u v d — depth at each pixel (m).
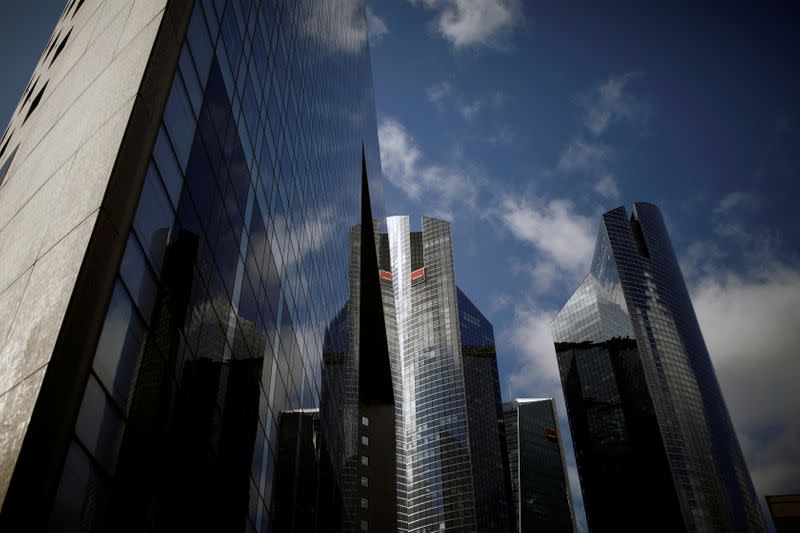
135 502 19.66
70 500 16.38
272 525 35.84
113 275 18.78
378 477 128.12
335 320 67.94
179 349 23.53
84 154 21.62
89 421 17.39
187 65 25.88
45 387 15.95
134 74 22.64
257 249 35.41
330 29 77.56
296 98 50.00
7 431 15.70
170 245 23.05
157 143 22.36
